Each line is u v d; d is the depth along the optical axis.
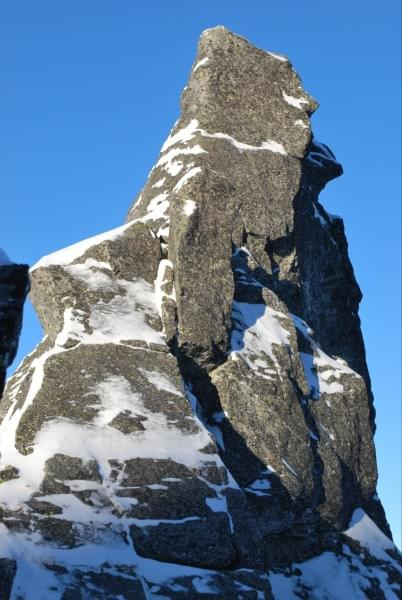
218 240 34.72
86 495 27.02
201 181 35.12
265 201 39.97
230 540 27.53
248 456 32.84
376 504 37.38
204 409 33.59
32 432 28.67
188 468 28.69
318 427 35.84
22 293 9.20
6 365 9.16
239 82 42.22
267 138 41.62
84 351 31.12
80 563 24.89
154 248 35.38
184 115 42.44
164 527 26.97
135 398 30.45
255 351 34.78
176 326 33.34
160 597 24.97
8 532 25.05
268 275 39.00
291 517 32.84
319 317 44.31
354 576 33.31
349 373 38.03
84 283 33.38
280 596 31.81
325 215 46.06
